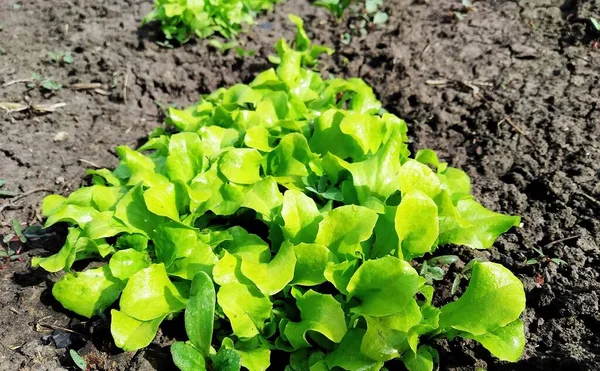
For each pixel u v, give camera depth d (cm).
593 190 47
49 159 56
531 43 66
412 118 59
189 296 37
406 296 33
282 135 47
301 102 50
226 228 43
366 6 72
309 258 36
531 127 55
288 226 37
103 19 74
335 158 41
